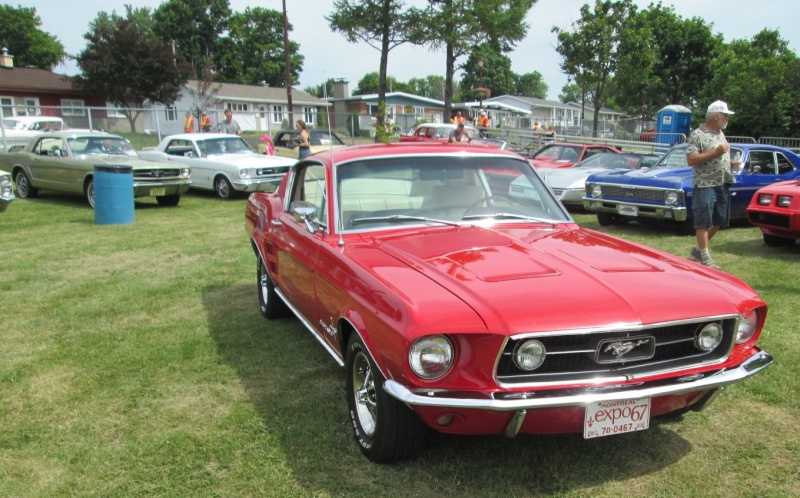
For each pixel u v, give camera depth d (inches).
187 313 226.1
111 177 417.7
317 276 146.8
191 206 518.9
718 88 1187.9
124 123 1119.6
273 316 215.3
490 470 121.4
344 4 1151.0
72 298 244.7
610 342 106.1
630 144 868.6
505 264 124.0
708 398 119.5
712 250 320.8
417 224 153.9
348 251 137.9
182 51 2378.2
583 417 107.2
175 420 144.6
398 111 1952.5
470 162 168.1
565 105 2561.5
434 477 119.2
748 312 117.6
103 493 116.7
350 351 129.0
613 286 114.0
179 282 268.1
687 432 136.6
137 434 138.3
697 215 272.5
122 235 381.1
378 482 118.0
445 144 176.2
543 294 109.1
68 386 163.8
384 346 109.1
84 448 132.4
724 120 263.3
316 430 138.1
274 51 2561.5
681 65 1429.6
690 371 110.7
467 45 1170.0
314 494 114.9
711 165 266.8
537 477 119.5
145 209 500.4
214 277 277.1
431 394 103.1
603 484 117.6
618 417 108.7
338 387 160.9
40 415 148.0
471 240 141.2
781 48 1446.9
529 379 104.3
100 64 1528.1
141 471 123.6
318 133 895.7
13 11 2277.3
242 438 135.1
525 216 161.8
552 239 145.4
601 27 1139.9
